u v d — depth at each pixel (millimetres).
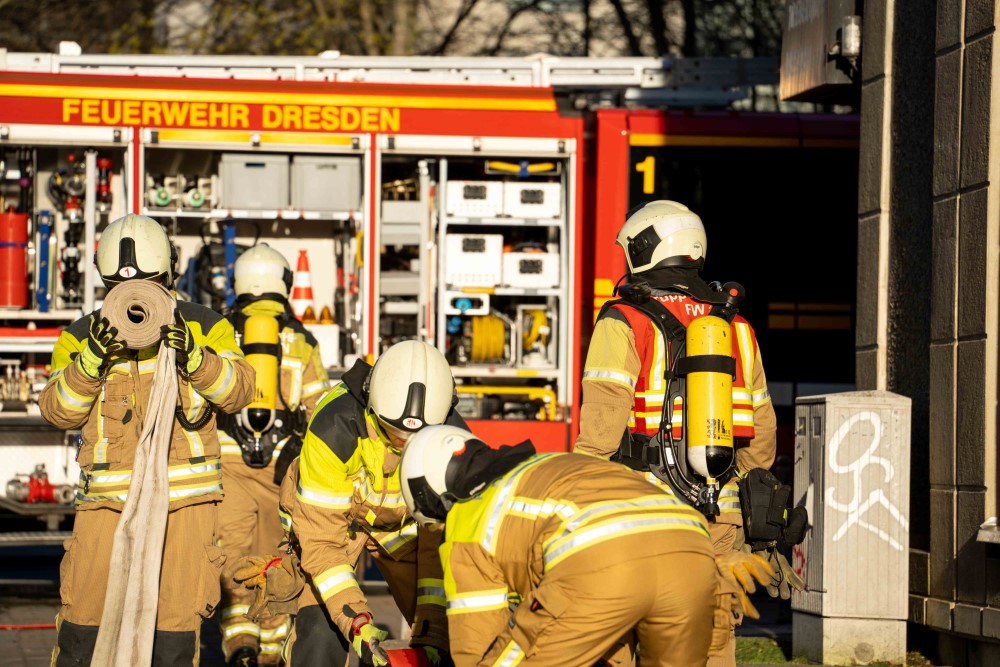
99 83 17359
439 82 18406
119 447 8570
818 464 11500
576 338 17797
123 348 8367
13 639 13461
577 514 5984
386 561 8344
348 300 18391
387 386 7352
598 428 7934
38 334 17391
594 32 37406
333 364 17938
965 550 11016
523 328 18078
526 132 17766
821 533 11398
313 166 17703
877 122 12984
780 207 18547
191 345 8453
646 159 18266
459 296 17781
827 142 18516
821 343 18531
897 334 12641
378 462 7645
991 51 10875
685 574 5945
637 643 6992
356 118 17594
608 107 19266
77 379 8352
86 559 8547
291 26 35219
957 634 11195
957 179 11266
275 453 12414
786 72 15414
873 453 11406
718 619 6992
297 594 8422
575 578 5879
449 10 38062
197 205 17656
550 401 17734
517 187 17906
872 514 11383
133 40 34750
